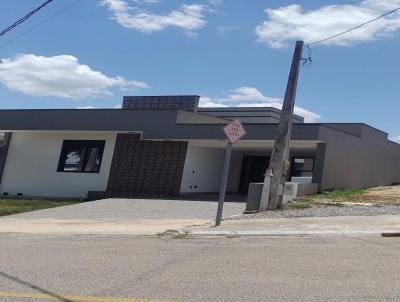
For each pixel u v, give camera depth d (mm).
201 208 20844
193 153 28906
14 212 21453
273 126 24422
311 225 13867
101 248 11234
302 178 25203
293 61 17812
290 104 17859
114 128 28484
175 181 27906
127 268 8812
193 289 7230
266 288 7195
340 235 12203
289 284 7402
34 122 30688
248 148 29984
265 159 32969
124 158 29328
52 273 8469
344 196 23094
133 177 28844
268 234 12625
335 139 25922
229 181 32938
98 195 29266
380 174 33219
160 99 39062
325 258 9328
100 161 30547
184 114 27781
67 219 18375
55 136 32250
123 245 11695
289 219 15391
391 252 9805
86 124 29281
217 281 7695
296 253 9969
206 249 10805
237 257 9695
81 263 9359
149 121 27750
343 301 6469
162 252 10500
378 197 22594
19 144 33344
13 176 33125
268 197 18031
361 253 9773
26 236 14070
